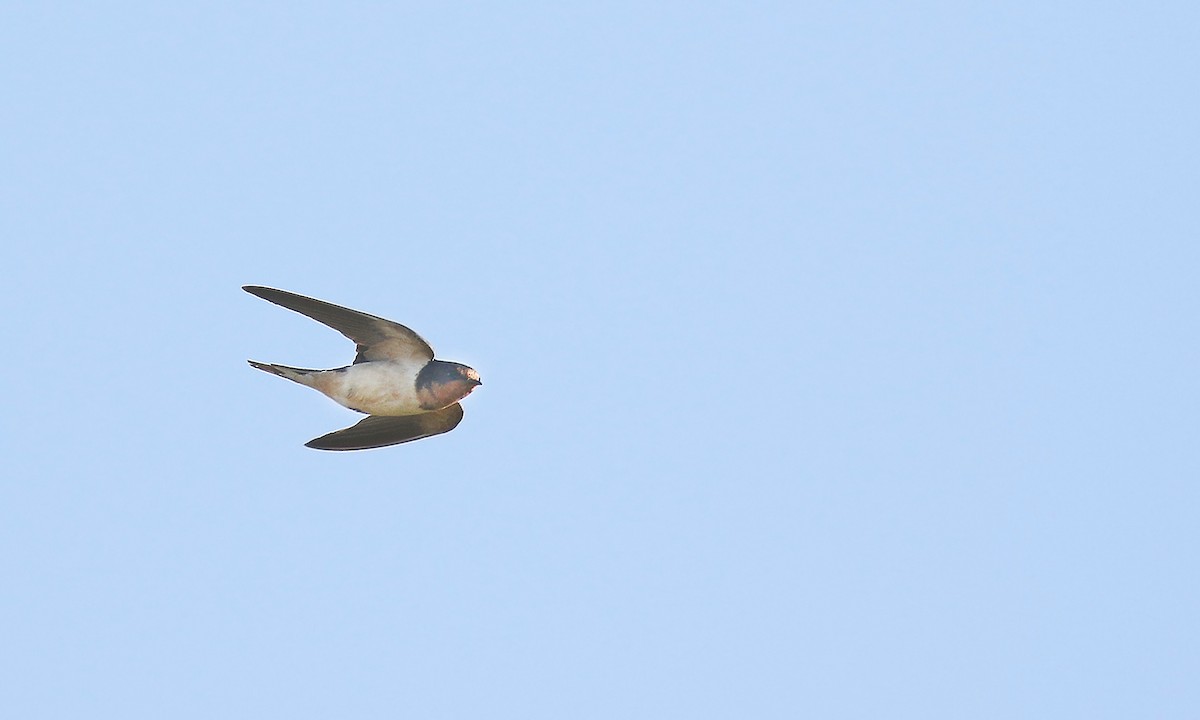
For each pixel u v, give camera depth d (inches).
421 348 628.1
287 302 613.0
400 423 677.9
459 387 631.8
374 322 617.0
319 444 673.6
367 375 629.9
